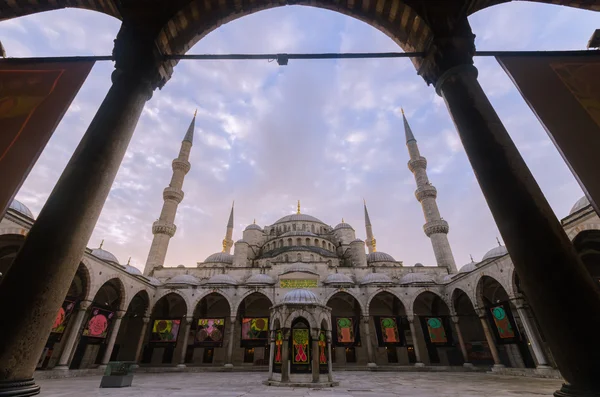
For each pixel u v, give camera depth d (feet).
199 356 138.72
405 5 28.27
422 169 189.98
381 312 152.35
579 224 67.46
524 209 17.20
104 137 20.36
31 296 14.58
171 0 27.09
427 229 172.86
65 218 16.99
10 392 12.67
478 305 106.32
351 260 182.29
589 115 19.31
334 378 82.64
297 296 66.13
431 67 26.99
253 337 124.06
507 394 46.60
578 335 13.51
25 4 27.86
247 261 184.44
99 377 86.02
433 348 132.46
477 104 22.63
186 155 201.36
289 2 32.35
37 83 20.45
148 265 163.63
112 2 27.48
